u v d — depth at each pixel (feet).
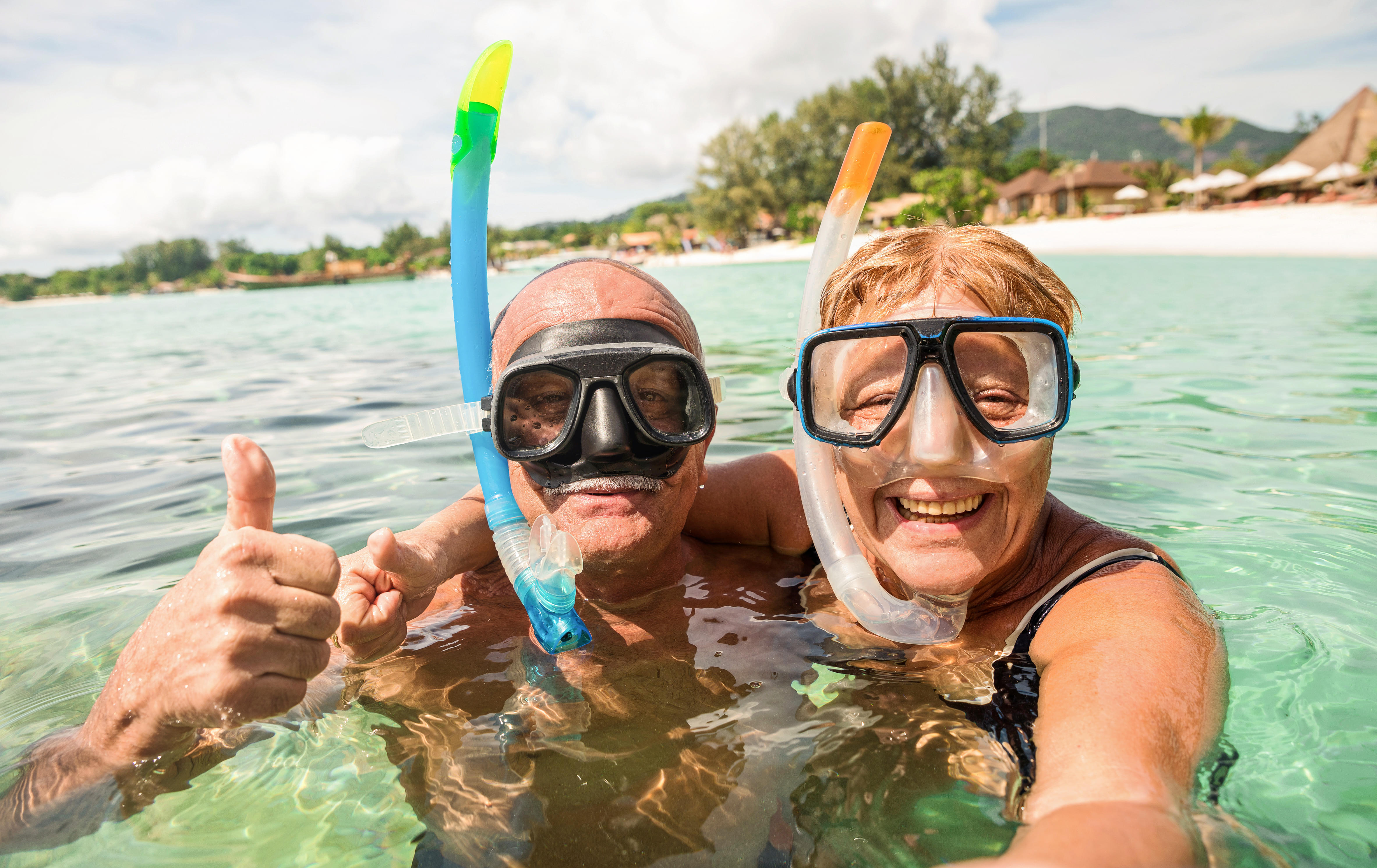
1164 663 1.35
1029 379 1.63
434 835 1.31
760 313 11.32
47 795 1.37
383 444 1.90
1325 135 47.26
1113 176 60.39
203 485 3.78
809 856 1.22
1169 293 11.11
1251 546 2.44
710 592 2.20
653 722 1.58
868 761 1.43
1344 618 1.94
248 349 10.80
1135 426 4.09
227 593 1.29
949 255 1.74
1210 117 54.13
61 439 5.08
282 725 1.62
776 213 70.74
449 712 1.65
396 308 20.29
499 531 1.87
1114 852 0.95
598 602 2.12
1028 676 1.62
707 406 1.92
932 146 71.67
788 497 2.49
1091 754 1.16
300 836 1.31
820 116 68.69
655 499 1.87
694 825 1.30
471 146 1.99
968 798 1.31
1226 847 1.12
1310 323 7.54
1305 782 1.31
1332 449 3.51
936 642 1.73
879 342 1.70
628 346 1.81
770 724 1.56
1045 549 1.88
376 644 1.71
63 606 2.36
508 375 1.79
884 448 1.66
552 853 1.25
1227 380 5.12
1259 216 30.22
